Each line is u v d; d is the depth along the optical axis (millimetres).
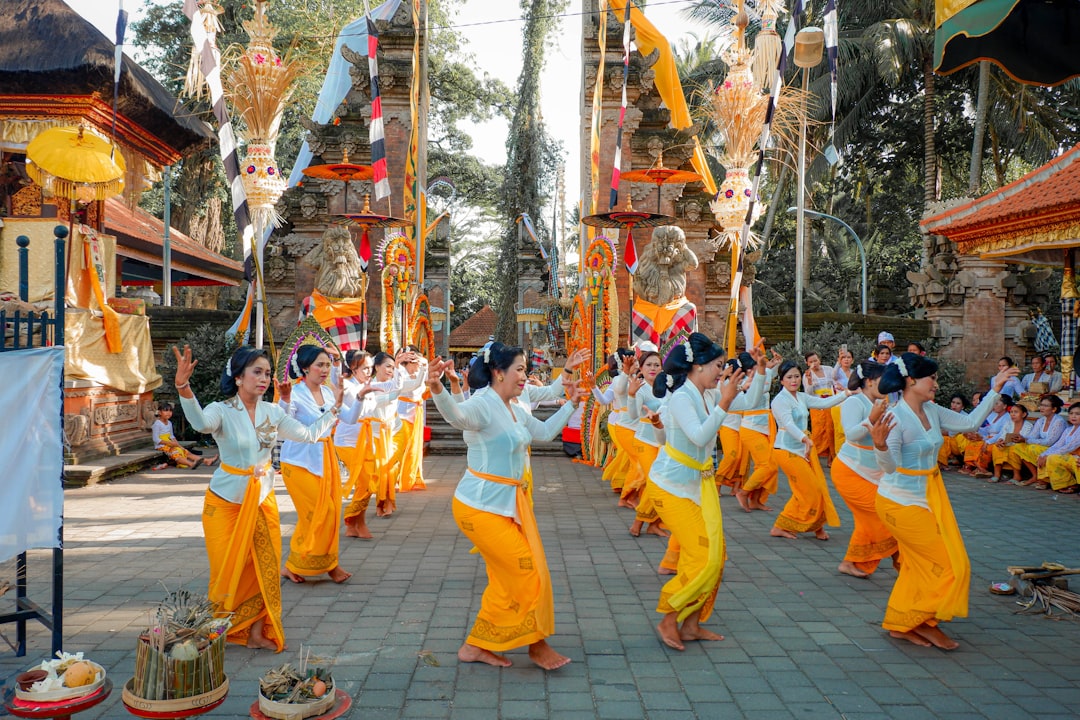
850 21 23203
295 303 14617
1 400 3809
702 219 14828
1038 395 12328
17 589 4781
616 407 9016
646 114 15234
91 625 5152
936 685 4352
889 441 4883
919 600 4887
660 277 12586
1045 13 5395
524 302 20219
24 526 3875
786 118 12125
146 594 5809
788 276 29094
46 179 10922
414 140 14273
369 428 7660
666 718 3939
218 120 7723
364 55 14922
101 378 11297
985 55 5668
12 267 11016
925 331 17031
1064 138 22422
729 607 5703
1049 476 10492
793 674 4488
